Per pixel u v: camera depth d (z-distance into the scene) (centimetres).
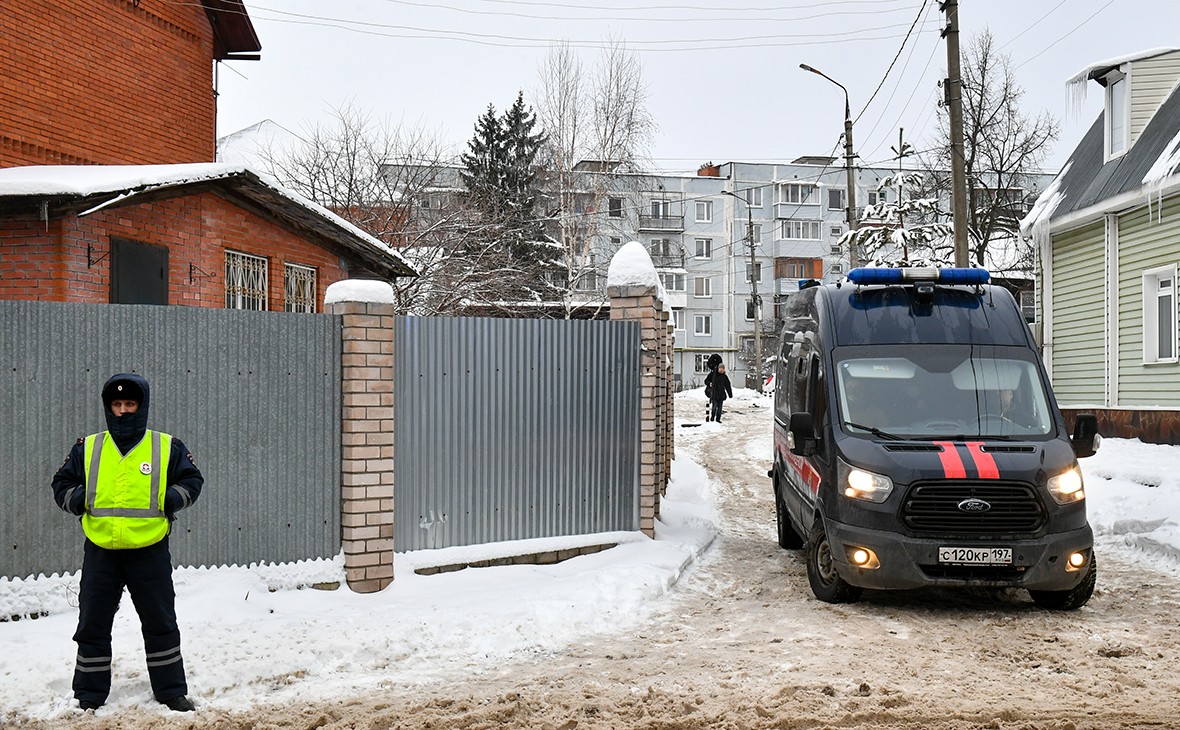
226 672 559
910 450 770
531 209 3622
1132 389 1809
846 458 786
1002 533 736
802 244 6925
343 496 765
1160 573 922
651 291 990
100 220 1034
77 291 1001
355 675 585
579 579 808
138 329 696
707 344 6919
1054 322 2102
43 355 666
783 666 598
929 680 569
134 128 1498
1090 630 698
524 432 902
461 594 757
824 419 838
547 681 570
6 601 644
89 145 1400
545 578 826
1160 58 1850
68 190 926
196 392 715
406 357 821
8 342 658
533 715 509
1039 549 729
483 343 872
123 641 603
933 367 845
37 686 530
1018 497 736
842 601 794
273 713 511
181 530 710
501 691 549
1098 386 1928
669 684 561
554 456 925
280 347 747
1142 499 1175
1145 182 1648
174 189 1098
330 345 768
